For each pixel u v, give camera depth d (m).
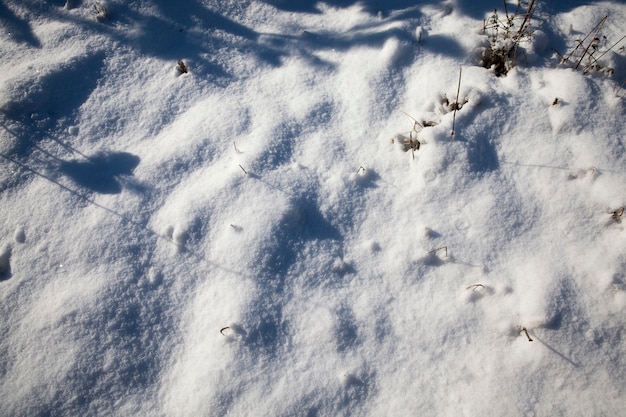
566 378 2.07
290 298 2.36
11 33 3.32
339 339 2.25
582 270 2.28
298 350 2.25
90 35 3.29
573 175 2.50
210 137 2.85
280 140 2.81
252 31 3.31
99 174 2.77
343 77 3.05
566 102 2.66
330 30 3.27
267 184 2.63
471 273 2.36
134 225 2.58
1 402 2.15
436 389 2.12
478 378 2.12
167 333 2.31
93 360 2.23
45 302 2.38
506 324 2.21
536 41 2.90
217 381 2.16
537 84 2.78
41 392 2.17
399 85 2.98
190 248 2.50
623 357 2.10
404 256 2.45
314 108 2.94
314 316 2.31
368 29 3.19
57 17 3.37
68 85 3.07
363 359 2.22
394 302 2.34
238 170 2.67
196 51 3.22
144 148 2.86
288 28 3.32
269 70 3.14
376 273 2.43
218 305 2.34
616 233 2.34
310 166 2.73
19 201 2.69
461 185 2.56
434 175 2.59
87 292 2.38
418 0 3.31
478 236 2.44
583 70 2.80
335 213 2.59
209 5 3.38
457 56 2.98
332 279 2.42
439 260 2.42
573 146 2.56
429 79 2.94
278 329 2.29
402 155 2.72
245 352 2.23
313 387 2.15
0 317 2.36
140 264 2.47
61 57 3.16
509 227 2.44
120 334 2.30
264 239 2.46
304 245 2.49
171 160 2.78
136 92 3.08
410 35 3.09
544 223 2.43
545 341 2.15
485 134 2.67
